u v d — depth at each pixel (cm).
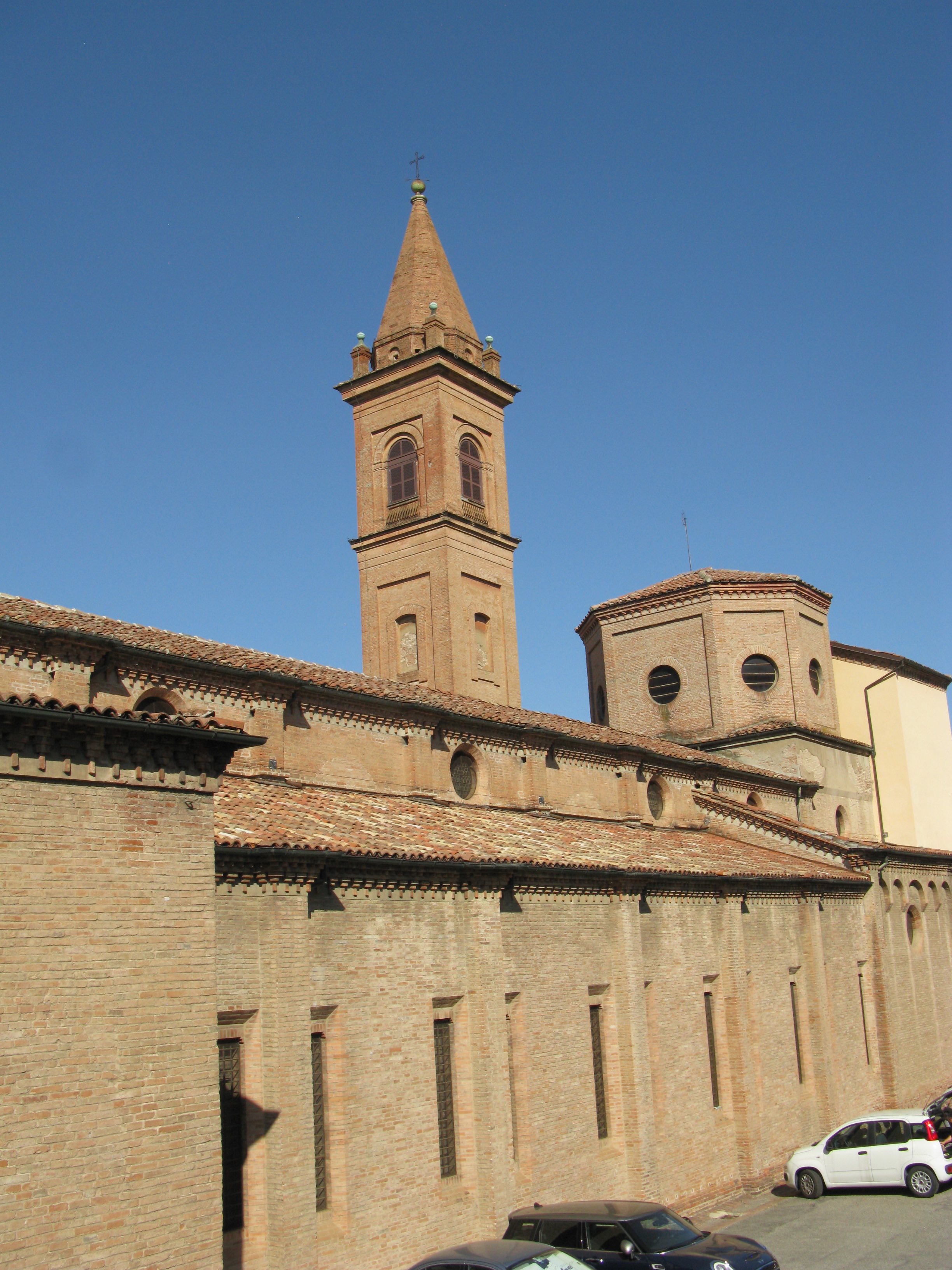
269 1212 1870
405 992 2248
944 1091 4603
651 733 5312
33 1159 1380
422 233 5025
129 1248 1445
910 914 4725
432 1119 2239
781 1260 2412
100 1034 1473
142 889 1552
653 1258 1833
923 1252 2397
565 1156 2572
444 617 4378
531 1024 2567
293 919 1998
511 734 3491
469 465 4722
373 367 4891
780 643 5216
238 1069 1928
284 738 2816
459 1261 1611
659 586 5516
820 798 5109
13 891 1428
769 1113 3359
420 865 2295
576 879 2781
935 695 6041
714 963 3312
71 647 2330
